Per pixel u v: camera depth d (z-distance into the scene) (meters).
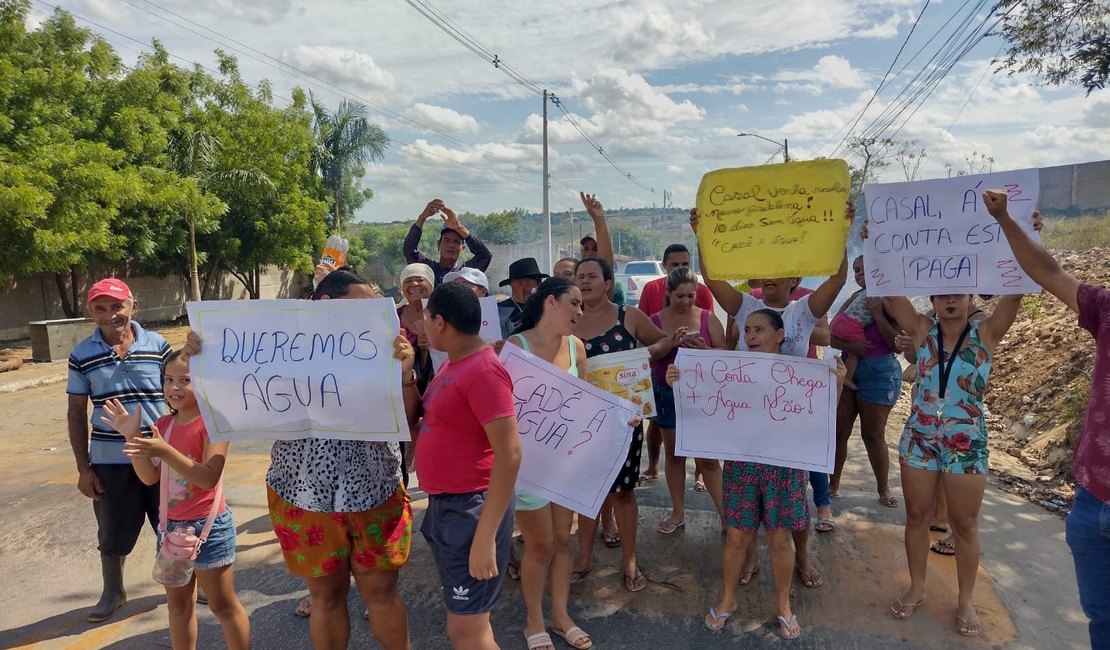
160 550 2.82
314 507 2.61
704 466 4.30
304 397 2.63
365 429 2.61
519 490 3.10
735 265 3.52
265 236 23.09
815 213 3.39
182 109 20.59
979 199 3.14
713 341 4.19
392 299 2.54
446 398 2.56
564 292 3.23
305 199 23.75
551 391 3.15
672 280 4.28
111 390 3.47
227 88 22.59
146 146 17.80
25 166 12.90
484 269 5.55
